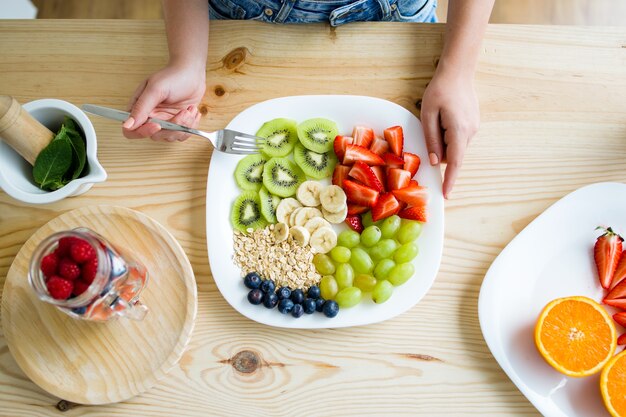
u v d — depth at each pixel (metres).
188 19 1.15
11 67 1.21
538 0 2.00
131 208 1.15
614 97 1.19
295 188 1.16
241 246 1.12
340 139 1.15
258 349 1.09
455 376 1.08
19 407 1.07
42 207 1.15
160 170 1.17
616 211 1.13
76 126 1.07
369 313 1.07
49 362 1.06
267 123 1.16
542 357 1.07
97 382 1.05
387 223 1.11
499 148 1.18
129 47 1.22
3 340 1.09
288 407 1.07
